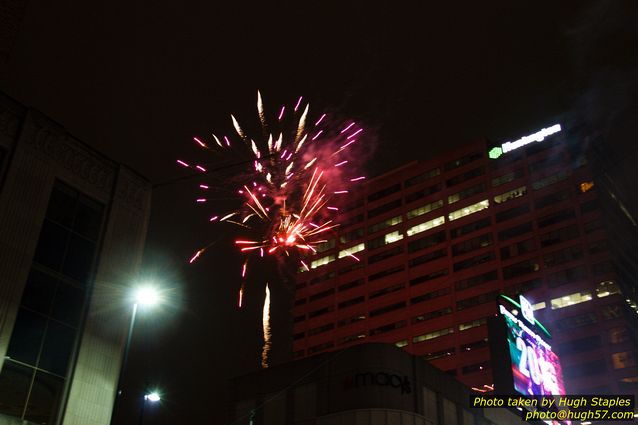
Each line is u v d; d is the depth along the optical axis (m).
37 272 33.94
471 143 154.12
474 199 146.50
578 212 129.75
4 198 33.34
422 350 136.12
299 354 158.25
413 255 150.38
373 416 43.50
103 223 38.56
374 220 163.00
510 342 49.41
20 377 31.53
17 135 35.16
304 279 169.12
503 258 134.62
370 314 150.38
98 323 36.16
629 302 122.38
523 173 141.50
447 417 48.47
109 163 40.03
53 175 36.25
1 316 31.38
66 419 32.84
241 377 53.72
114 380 36.06
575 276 123.62
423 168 160.50
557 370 57.03
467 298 135.62
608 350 113.38
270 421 49.19
